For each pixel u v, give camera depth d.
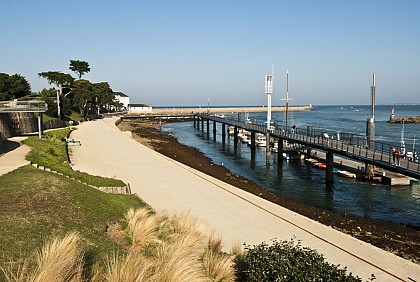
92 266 6.78
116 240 9.81
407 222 20.44
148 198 19.75
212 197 20.44
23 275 5.74
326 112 183.50
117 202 14.82
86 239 8.70
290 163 39.16
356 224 19.02
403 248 15.55
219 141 63.06
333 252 12.95
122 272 6.07
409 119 98.19
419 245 16.06
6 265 6.26
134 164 30.70
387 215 21.75
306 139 33.75
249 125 51.91
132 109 143.88
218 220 16.34
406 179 28.50
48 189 12.90
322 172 34.28
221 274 7.93
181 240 9.25
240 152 48.56
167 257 7.76
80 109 83.38
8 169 18.94
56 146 34.69
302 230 15.33
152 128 88.06
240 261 8.74
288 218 17.00
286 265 6.66
